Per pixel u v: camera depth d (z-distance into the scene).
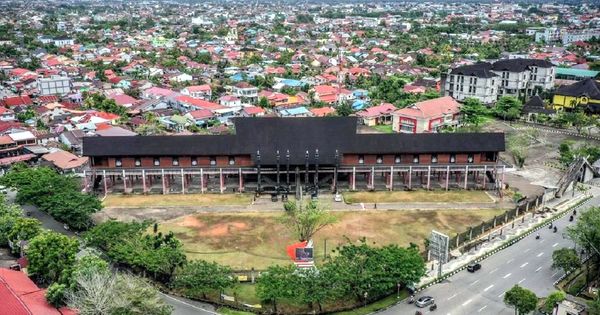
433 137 132.25
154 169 127.50
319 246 102.25
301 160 127.62
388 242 103.94
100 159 128.25
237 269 92.56
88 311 68.38
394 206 122.44
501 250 100.62
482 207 122.31
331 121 133.50
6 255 95.12
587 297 83.69
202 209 120.50
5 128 162.75
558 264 88.31
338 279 79.12
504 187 134.75
